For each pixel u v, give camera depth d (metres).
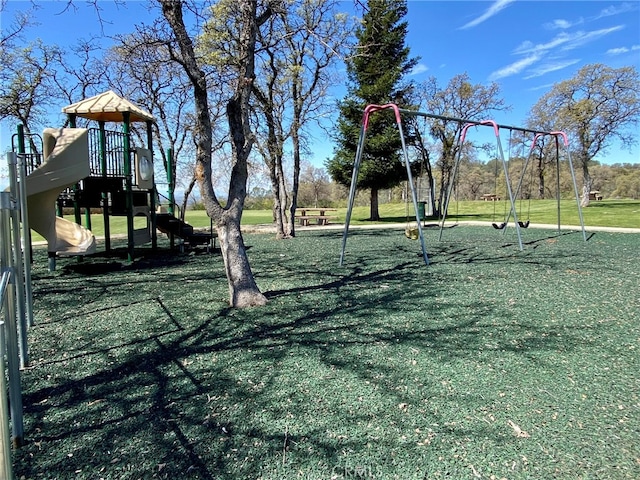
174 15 3.87
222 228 4.34
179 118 14.62
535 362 2.76
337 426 2.02
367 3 5.67
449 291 4.83
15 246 2.80
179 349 3.13
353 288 5.06
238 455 1.81
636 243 9.29
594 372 2.60
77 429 2.05
